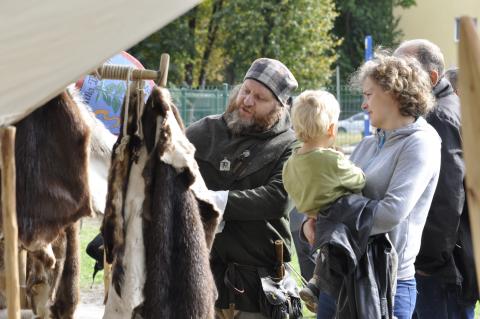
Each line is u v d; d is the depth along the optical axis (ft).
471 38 6.18
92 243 16.01
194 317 11.39
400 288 13.97
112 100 18.54
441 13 152.97
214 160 15.29
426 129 13.78
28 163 11.73
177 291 11.39
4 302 12.49
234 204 14.66
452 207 15.71
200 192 12.07
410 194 13.11
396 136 13.74
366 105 14.23
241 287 15.21
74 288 12.81
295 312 15.29
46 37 8.51
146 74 11.89
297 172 13.62
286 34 109.91
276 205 14.85
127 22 8.77
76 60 9.11
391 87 13.69
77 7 8.24
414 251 14.10
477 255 6.42
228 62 121.08
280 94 15.21
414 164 13.33
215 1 116.57
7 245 10.07
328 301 14.46
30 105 9.73
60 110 11.94
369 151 14.58
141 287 11.46
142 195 11.60
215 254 15.43
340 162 13.41
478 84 6.17
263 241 15.14
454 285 16.30
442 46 153.17
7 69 8.91
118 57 19.43
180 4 8.87
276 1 110.42
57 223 11.90
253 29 111.55
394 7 164.25
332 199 13.26
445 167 15.80
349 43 160.56
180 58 114.01
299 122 13.58
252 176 15.12
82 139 12.07
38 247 11.87
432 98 14.30
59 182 11.91
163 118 11.62
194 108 59.21
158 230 11.39
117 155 11.82
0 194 11.27
